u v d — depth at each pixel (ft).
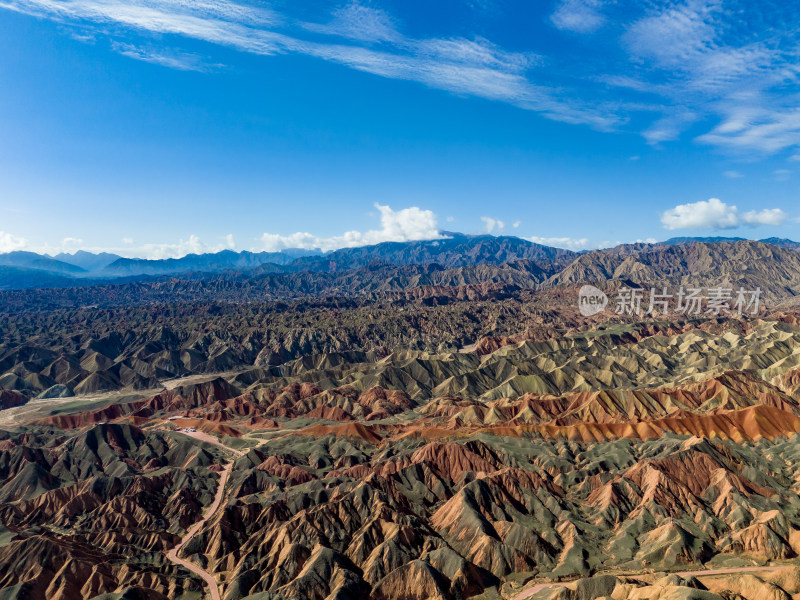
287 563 423.23
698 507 490.08
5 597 387.34
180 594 411.13
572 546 440.86
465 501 482.69
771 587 347.97
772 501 496.64
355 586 393.91
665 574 394.11
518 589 399.85
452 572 406.82
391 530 445.37
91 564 422.41
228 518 498.28
